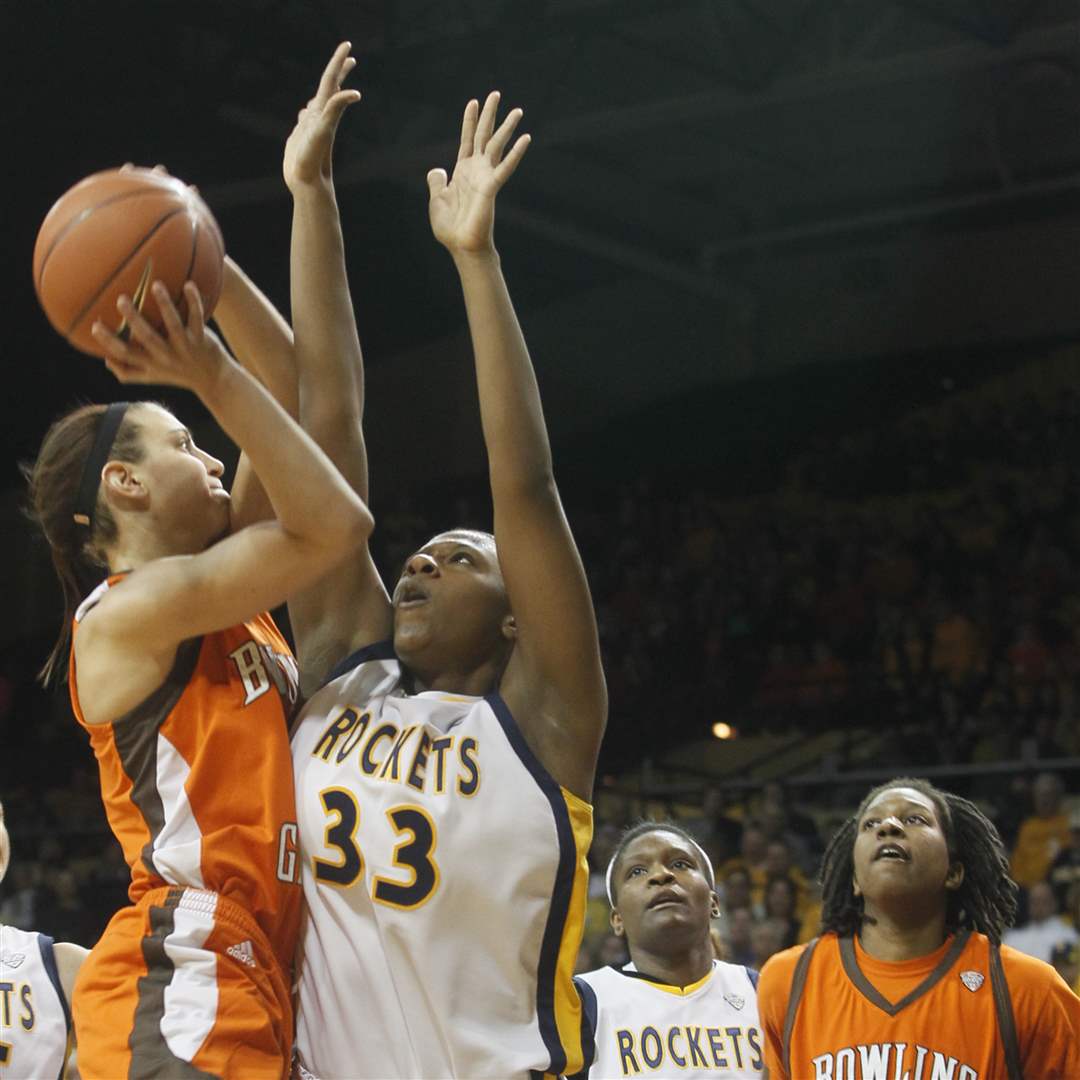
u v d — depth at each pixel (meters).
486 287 2.14
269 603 1.95
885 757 10.59
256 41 11.16
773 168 14.31
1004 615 12.73
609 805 10.92
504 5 11.66
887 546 14.21
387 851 2.03
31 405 12.88
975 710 11.53
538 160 13.86
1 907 10.09
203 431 13.18
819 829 9.87
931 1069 3.04
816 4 11.20
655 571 15.10
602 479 16.16
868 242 15.55
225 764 2.03
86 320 1.81
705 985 3.75
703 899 3.76
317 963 2.05
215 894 1.98
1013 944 7.48
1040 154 13.94
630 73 12.62
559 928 2.08
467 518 14.93
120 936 2.00
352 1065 2.01
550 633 2.12
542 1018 2.05
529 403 2.13
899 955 3.19
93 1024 1.97
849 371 15.74
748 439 15.98
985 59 11.31
